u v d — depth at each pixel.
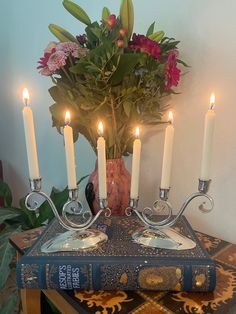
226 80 0.69
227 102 0.70
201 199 0.78
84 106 0.69
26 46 1.32
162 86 0.73
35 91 1.32
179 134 0.81
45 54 0.69
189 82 0.77
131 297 0.51
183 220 0.73
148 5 0.84
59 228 0.68
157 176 0.89
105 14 0.73
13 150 1.58
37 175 0.57
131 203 0.61
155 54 0.65
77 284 0.52
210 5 0.69
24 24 1.30
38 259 0.52
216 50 0.70
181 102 0.79
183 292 0.51
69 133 0.56
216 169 0.74
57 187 1.31
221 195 0.74
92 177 0.80
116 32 0.66
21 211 1.07
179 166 0.83
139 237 0.60
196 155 0.78
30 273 0.52
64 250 0.55
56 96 0.74
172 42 0.73
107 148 0.75
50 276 0.51
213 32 0.70
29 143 0.55
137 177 0.59
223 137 0.71
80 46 0.69
